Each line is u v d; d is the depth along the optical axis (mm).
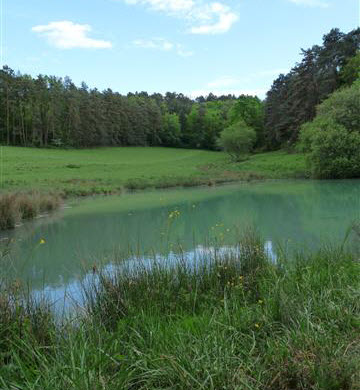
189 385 2771
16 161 44469
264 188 25844
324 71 48656
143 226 13102
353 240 8531
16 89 67688
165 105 99562
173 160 57094
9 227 13273
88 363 2955
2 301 3938
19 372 2992
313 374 2871
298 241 9297
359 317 3691
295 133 50281
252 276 5375
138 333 3617
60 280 6902
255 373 2957
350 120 31203
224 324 3727
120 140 81625
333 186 24984
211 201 19828
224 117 88875
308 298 4152
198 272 5566
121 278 5023
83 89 80500
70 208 18500
